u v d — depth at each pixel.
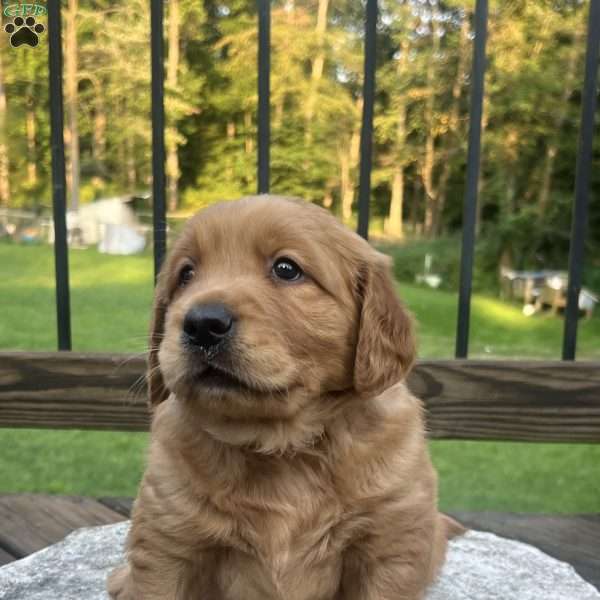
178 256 0.50
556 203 4.56
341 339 0.47
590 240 4.46
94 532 0.65
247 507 0.46
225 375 0.43
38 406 0.69
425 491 0.48
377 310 0.48
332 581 0.49
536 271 4.41
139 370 0.68
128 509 0.72
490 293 4.29
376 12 0.68
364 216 0.70
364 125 0.69
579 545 0.67
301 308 0.45
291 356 0.44
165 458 0.47
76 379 0.68
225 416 0.45
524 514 0.74
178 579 0.47
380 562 0.47
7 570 0.58
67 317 0.71
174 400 0.49
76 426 0.69
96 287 3.82
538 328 3.38
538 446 1.55
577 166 0.68
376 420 0.48
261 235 0.46
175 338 0.44
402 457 0.47
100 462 1.34
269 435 0.46
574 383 0.66
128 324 2.89
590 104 0.67
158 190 0.69
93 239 5.14
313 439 0.47
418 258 4.58
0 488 1.19
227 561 0.48
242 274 0.46
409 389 0.66
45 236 5.19
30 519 0.70
